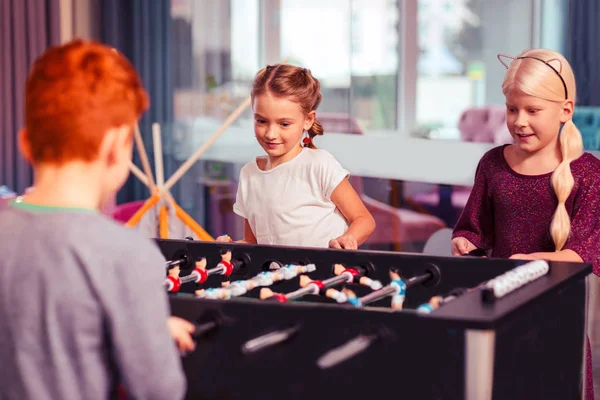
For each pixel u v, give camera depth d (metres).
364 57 5.27
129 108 1.28
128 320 1.21
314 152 2.46
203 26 5.71
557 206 2.12
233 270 2.00
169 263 2.02
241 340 1.41
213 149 5.63
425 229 4.29
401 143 4.45
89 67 1.26
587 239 2.07
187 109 5.78
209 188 5.67
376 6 5.22
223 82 5.68
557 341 1.64
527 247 2.18
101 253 1.21
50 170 1.26
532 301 1.46
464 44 5.07
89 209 1.26
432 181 4.27
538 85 2.06
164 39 5.82
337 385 1.38
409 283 1.78
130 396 1.24
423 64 5.19
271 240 2.48
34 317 1.20
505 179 2.19
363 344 1.28
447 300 1.60
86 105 1.24
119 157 1.29
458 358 1.33
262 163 2.54
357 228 2.32
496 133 4.91
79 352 1.20
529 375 1.54
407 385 1.35
